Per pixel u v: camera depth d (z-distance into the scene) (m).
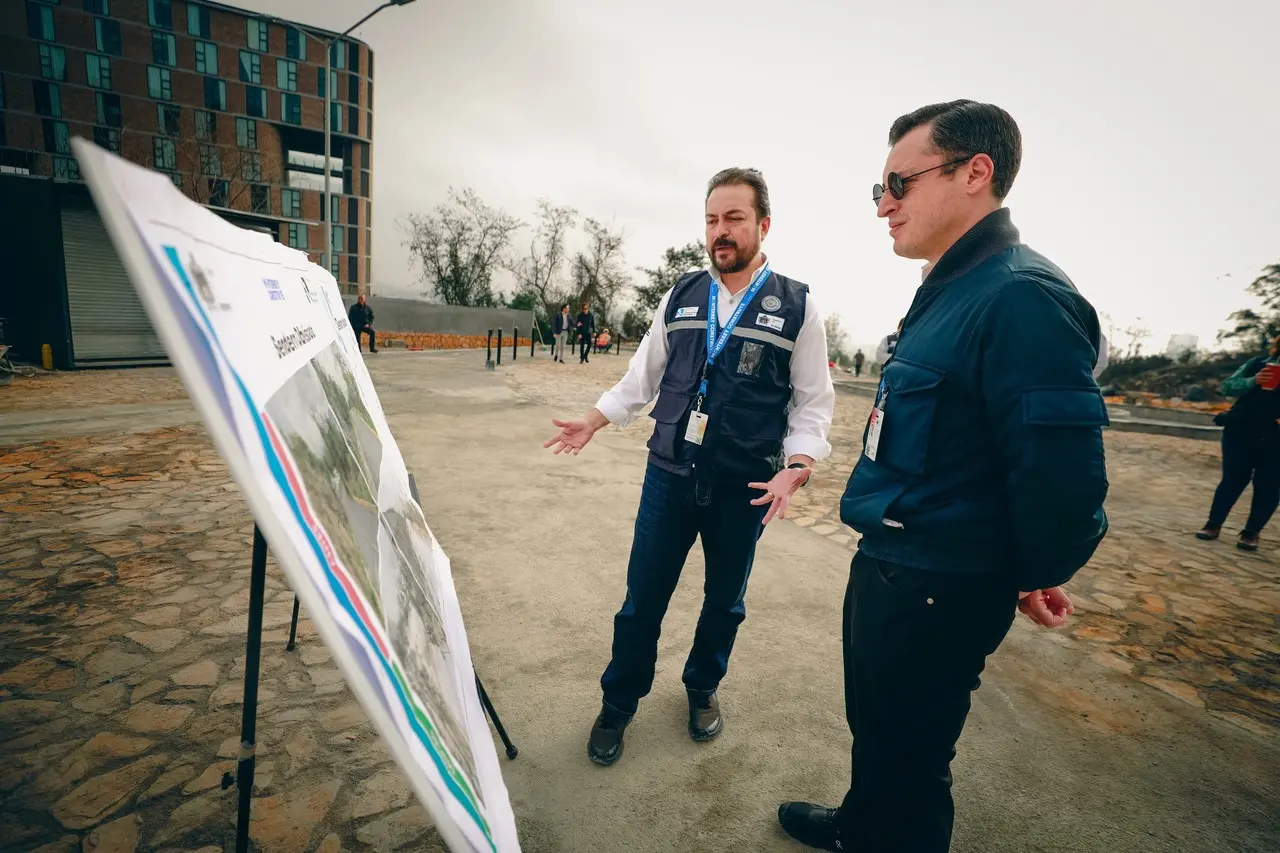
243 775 1.03
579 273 37.47
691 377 1.83
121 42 44.28
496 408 8.18
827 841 1.58
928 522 1.15
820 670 2.45
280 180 50.66
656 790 1.78
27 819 1.50
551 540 3.61
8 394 7.60
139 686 2.02
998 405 1.05
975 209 1.18
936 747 1.25
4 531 3.22
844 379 25.39
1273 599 3.35
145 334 11.62
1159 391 26.66
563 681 2.27
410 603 0.90
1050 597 1.25
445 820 0.57
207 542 3.18
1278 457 4.08
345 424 1.02
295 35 49.47
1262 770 1.97
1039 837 1.68
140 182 0.42
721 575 1.90
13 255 10.40
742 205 1.77
